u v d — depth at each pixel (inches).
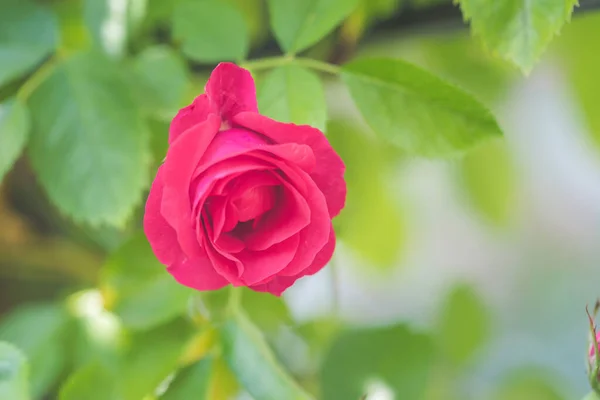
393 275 42.6
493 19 25.3
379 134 26.1
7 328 30.1
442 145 26.1
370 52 31.9
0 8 28.2
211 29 27.3
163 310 27.0
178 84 28.7
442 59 34.0
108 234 33.6
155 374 27.0
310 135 23.3
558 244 50.3
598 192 48.6
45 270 36.6
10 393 25.5
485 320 36.7
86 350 29.5
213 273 23.8
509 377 38.2
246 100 23.6
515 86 35.3
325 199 23.3
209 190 22.8
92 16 29.5
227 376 27.8
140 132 27.8
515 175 38.4
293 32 26.5
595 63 32.1
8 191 35.3
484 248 51.7
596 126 33.5
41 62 28.1
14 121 27.4
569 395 38.0
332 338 30.8
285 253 23.5
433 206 48.6
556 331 48.1
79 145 27.6
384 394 29.0
